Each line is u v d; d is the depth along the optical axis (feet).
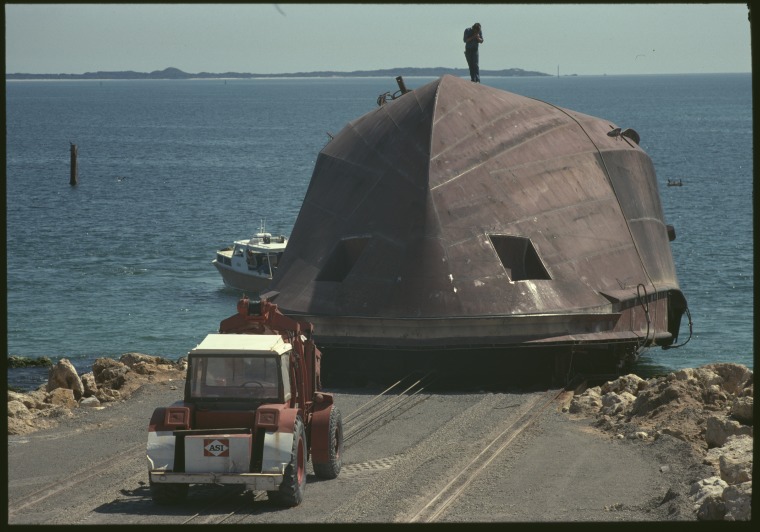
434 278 248.73
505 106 294.25
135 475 154.30
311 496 140.67
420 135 274.36
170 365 266.36
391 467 158.30
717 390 191.52
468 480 147.84
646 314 263.29
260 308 150.41
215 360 136.98
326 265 265.54
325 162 294.25
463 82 297.74
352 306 251.80
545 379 249.34
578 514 127.85
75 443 177.58
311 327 158.20
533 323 246.88
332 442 149.18
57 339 367.66
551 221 268.62
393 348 243.60
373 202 269.23
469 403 214.90
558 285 255.50
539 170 277.85
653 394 197.47
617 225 283.38
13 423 189.88
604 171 292.40
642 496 137.08
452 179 264.93
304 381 149.28
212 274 495.00
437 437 180.96
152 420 133.08
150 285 464.65
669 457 157.38
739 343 346.74
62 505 137.18
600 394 222.07
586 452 165.27
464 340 243.81
